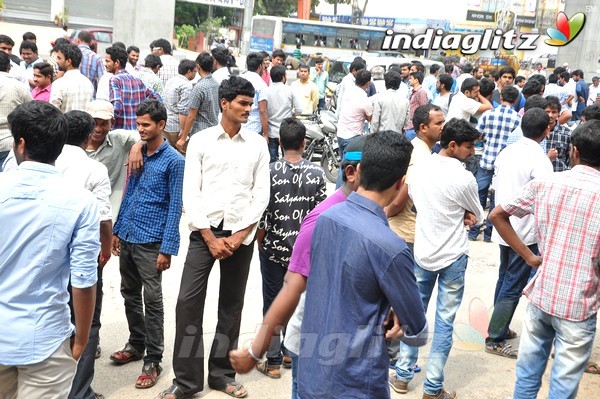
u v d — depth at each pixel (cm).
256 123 796
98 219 254
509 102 719
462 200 372
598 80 1605
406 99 809
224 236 367
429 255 377
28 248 239
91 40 918
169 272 578
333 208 225
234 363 243
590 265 302
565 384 312
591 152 304
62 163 318
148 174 382
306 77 1016
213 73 802
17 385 253
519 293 454
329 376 215
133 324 411
